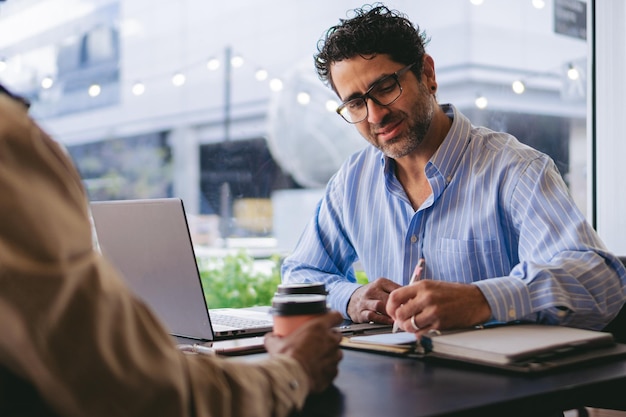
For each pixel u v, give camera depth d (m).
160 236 1.37
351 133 3.95
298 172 4.58
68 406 0.65
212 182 5.05
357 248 1.82
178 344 1.32
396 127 1.56
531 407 0.89
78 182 0.71
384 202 1.75
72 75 3.63
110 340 0.66
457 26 3.21
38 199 0.64
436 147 1.66
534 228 1.45
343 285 1.62
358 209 1.81
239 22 4.29
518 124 3.07
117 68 4.12
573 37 2.78
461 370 1.03
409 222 1.70
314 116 4.25
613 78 2.59
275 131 4.62
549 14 2.90
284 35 3.95
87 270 0.66
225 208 4.68
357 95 1.55
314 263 1.85
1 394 0.66
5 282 0.61
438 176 1.63
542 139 2.95
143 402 0.68
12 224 0.63
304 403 0.88
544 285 1.23
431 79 1.67
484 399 0.87
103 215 1.48
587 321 1.27
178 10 4.51
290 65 3.55
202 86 5.24
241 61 3.35
